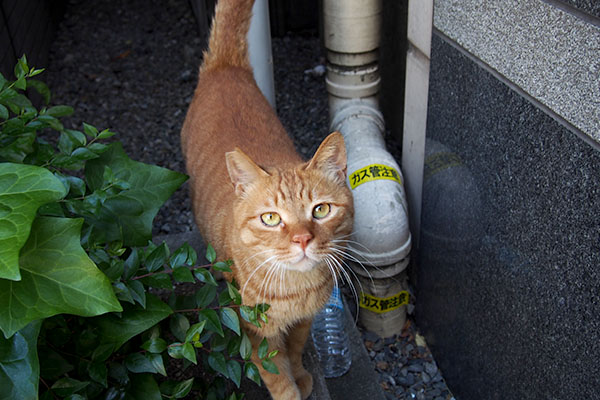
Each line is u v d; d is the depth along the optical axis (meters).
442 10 0.85
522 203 0.73
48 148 0.65
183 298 0.67
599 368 0.64
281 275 0.73
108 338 0.60
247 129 0.89
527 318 0.75
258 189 0.73
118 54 1.87
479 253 0.84
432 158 0.95
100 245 0.66
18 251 0.46
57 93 1.68
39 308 0.51
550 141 0.66
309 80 1.71
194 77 1.75
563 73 0.63
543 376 0.74
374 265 1.01
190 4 2.11
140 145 1.50
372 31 1.14
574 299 0.66
